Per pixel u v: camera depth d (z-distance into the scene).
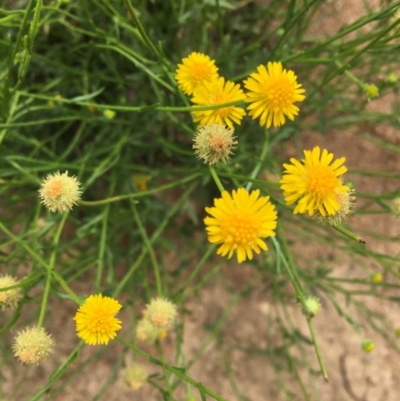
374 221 0.30
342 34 0.17
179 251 0.28
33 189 0.26
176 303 0.20
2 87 0.19
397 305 0.29
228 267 0.30
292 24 0.18
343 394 0.29
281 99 0.14
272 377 0.29
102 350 0.25
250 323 0.30
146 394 0.29
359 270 0.29
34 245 0.18
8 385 0.28
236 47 0.23
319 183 0.13
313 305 0.17
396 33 0.17
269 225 0.13
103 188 0.28
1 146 0.18
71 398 0.29
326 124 0.26
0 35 0.21
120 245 0.29
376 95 0.18
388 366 0.29
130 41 0.24
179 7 0.23
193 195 0.29
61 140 0.28
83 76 0.23
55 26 0.24
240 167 0.22
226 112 0.15
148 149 0.27
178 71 0.16
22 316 0.28
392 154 0.30
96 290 0.19
